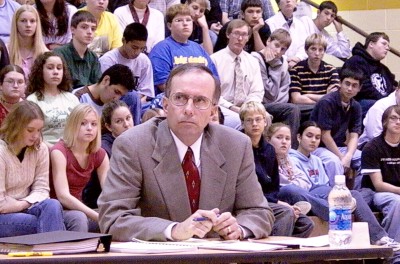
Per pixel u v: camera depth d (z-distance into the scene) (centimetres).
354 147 878
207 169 389
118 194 380
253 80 897
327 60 1159
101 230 380
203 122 382
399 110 798
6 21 816
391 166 805
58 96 706
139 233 359
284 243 337
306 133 797
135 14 930
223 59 891
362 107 961
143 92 839
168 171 385
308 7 1143
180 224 354
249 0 981
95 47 873
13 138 592
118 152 388
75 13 794
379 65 990
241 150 398
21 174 594
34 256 292
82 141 624
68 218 594
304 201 726
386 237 730
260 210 393
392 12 1223
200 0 952
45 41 835
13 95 676
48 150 614
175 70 384
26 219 577
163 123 393
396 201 779
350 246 335
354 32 1226
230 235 360
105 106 695
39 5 834
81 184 629
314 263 365
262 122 699
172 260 295
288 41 922
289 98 938
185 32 863
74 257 288
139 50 829
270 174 701
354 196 759
